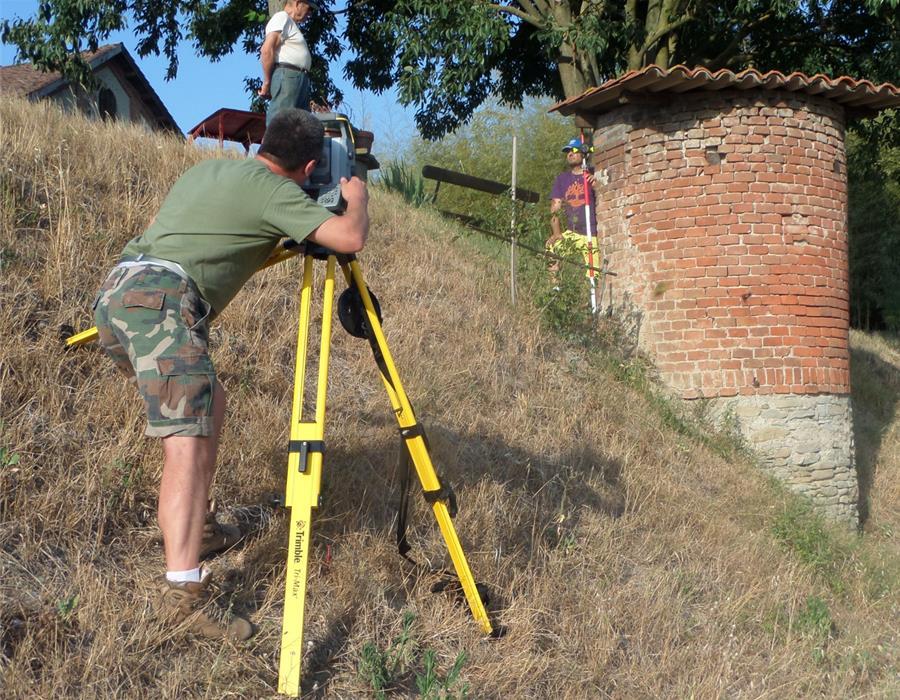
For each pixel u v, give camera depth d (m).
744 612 4.91
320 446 3.13
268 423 4.50
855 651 4.85
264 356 5.20
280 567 3.58
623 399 7.66
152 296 2.96
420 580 3.89
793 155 8.75
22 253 4.93
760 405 8.48
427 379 5.88
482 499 4.65
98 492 3.53
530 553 4.51
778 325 8.56
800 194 8.75
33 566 3.15
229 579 3.47
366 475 4.44
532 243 8.84
